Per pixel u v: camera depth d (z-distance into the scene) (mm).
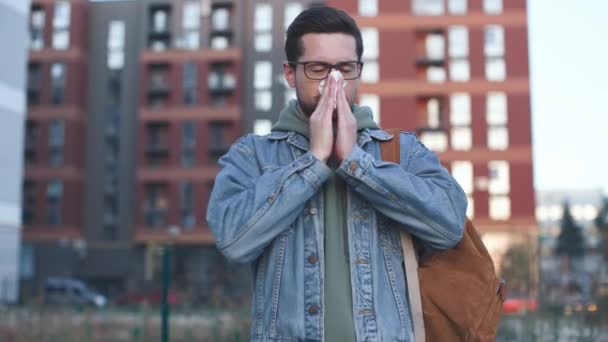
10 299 23766
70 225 40656
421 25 33750
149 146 40281
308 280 1657
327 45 1730
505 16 33750
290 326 1629
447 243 1698
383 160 1817
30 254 39875
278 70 41281
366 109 1884
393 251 1739
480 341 1698
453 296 1716
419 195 1663
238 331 7473
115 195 41812
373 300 1651
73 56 41750
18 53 25094
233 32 41062
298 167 1659
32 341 9172
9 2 24594
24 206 40938
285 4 41750
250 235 1638
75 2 42219
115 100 42656
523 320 7770
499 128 33250
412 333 1683
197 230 39156
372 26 33812
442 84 33469
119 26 43156
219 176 1771
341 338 1612
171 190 39719
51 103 41531
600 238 17672
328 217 1724
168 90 40562
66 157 41125
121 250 41000
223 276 31141
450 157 33188
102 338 10180
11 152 24594
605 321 8039
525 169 32875
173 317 12055
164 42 41375
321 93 1737
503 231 32469
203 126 40156
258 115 40938
